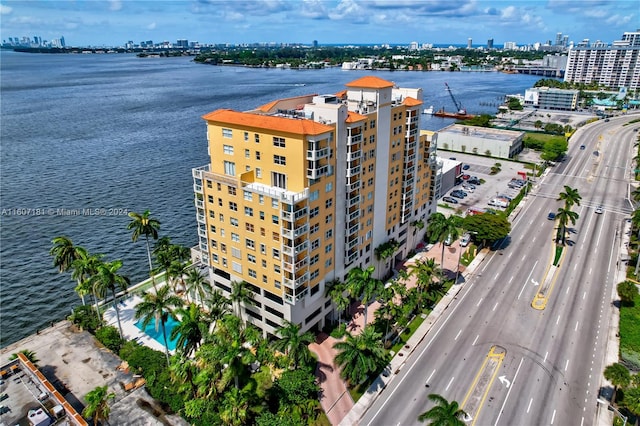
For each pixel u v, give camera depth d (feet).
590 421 183.32
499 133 647.15
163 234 380.99
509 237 358.43
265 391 187.11
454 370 212.02
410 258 323.78
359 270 224.94
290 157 200.85
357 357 189.88
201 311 229.66
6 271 323.37
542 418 184.65
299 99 256.93
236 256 233.55
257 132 209.77
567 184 490.90
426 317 253.44
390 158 269.85
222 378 172.45
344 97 274.77
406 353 224.33
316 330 240.94
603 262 315.58
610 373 183.93
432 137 314.96
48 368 217.15
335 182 221.05
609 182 495.82
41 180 495.82
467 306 263.70
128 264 336.70
